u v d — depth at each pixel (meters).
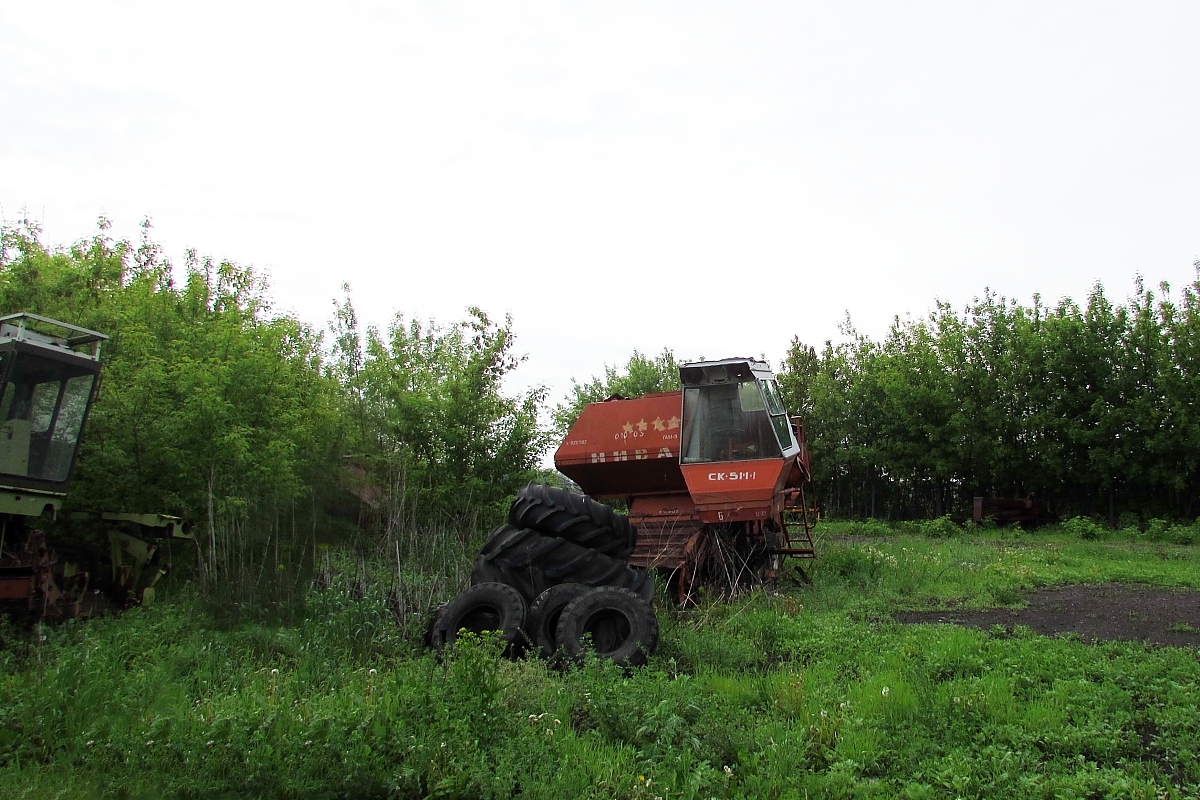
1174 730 6.05
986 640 8.91
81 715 6.28
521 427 15.00
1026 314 31.23
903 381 31.64
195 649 8.23
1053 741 5.88
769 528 14.28
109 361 11.50
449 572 11.38
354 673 7.54
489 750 5.59
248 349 12.16
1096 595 12.47
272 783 5.18
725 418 13.59
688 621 10.09
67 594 9.72
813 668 7.98
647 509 14.30
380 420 14.20
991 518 27.73
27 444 9.09
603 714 6.20
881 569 14.40
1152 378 27.17
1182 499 27.61
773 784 5.29
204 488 11.18
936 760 5.66
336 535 12.91
